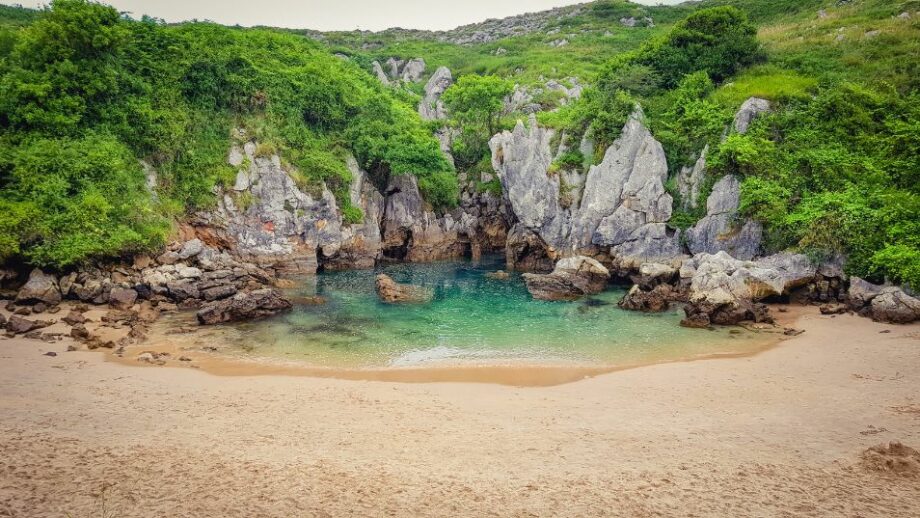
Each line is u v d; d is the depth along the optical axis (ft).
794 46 185.68
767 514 36.50
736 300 98.43
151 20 157.99
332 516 36.09
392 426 52.70
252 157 144.66
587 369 74.95
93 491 37.86
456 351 83.56
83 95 124.57
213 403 57.93
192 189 135.74
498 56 319.88
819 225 111.04
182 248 122.62
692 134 141.28
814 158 124.77
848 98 135.54
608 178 144.46
